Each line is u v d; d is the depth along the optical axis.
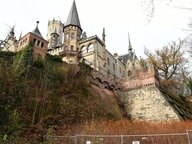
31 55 19.81
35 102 16.41
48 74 19.59
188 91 38.81
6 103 15.08
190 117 27.33
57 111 17.38
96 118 19.48
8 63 18.69
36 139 14.17
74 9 50.50
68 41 45.16
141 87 27.36
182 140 13.90
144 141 14.07
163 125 17.62
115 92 27.84
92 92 22.89
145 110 25.05
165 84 33.91
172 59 38.06
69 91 19.88
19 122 14.62
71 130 15.71
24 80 17.41
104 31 52.06
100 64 43.53
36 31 31.95
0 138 12.61
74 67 22.64
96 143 12.84
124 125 16.53
